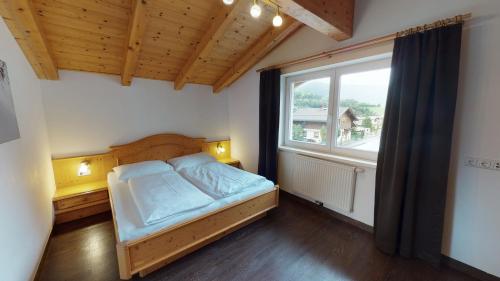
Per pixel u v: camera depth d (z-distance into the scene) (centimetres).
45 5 187
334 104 275
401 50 189
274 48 320
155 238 170
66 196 250
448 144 170
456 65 162
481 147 166
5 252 128
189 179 278
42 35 193
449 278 177
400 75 192
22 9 155
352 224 256
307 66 277
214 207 211
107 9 207
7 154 142
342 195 254
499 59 154
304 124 318
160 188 231
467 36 165
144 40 257
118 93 313
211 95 409
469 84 167
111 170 313
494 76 157
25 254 156
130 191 234
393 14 200
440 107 170
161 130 359
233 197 231
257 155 379
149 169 296
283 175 338
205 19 249
